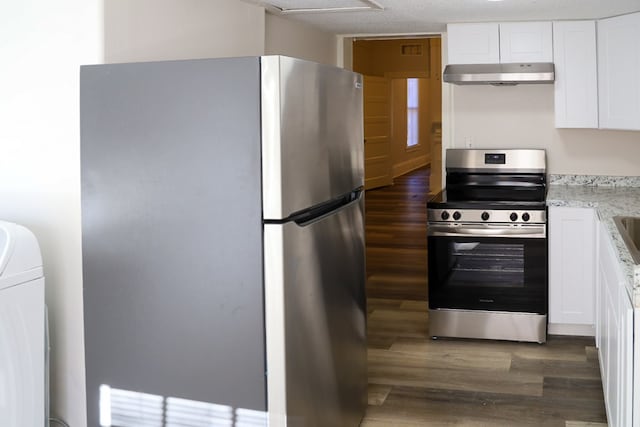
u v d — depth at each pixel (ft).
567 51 16.25
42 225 9.76
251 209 8.40
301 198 8.89
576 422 11.48
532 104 17.44
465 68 16.48
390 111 44.34
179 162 8.61
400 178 48.88
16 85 9.68
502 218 14.97
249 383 8.63
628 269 8.82
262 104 8.25
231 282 8.56
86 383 9.33
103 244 9.04
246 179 8.38
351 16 15.51
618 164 17.03
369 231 29.37
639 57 14.67
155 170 8.72
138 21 10.03
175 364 8.91
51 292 9.81
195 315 8.75
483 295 15.26
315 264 9.36
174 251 8.74
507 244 15.03
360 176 11.49
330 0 13.23
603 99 16.01
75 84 9.47
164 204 8.73
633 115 14.96
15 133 9.74
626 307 7.84
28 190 9.76
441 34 18.44
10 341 8.27
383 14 15.28
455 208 15.17
